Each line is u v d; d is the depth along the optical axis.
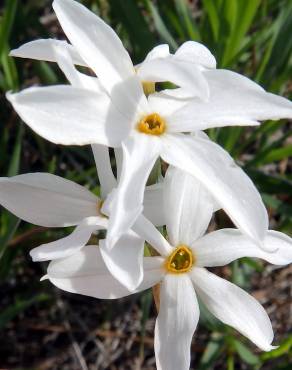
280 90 0.20
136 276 0.10
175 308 0.12
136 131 0.11
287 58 0.19
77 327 0.19
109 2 0.18
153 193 0.12
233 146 0.19
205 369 0.18
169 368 0.12
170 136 0.11
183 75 0.10
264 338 0.12
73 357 0.19
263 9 0.20
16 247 0.17
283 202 0.18
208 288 0.12
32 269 0.19
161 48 0.12
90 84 0.11
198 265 0.12
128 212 0.10
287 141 0.22
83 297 0.20
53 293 0.19
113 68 0.11
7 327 0.19
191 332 0.12
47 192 0.12
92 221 0.11
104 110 0.11
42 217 0.12
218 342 0.18
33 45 0.11
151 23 0.21
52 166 0.18
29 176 0.12
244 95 0.11
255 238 0.10
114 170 0.18
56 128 0.10
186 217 0.12
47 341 0.19
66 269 0.12
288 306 0.20
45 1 0.21
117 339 0.19
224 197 0.10
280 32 0.18
